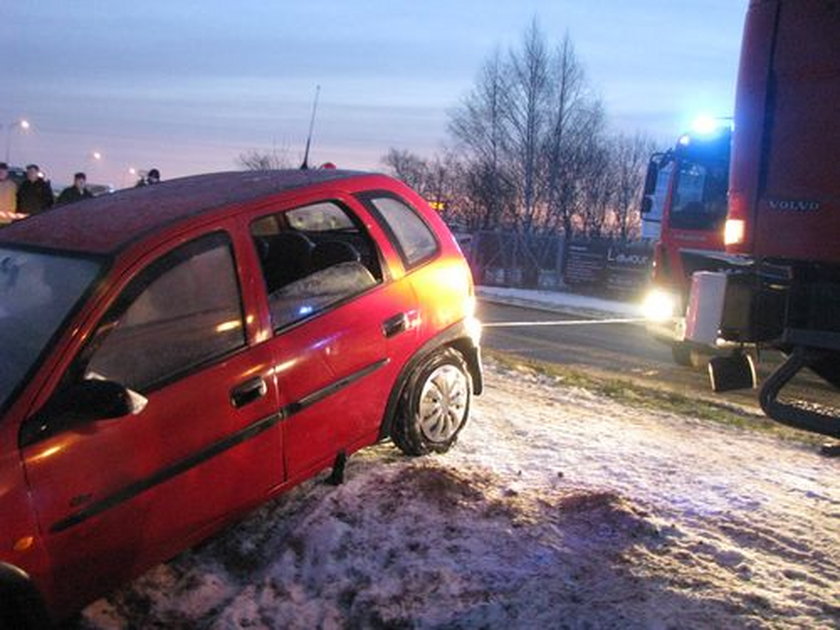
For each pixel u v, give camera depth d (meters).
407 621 3.50
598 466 5.29
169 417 3.56
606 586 3.61
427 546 4.05
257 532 4.27
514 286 24.95
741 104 4.62
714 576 3.69
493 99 38.47
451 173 45.69
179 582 3.89
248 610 3.66
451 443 5.33
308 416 4.23
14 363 3.28
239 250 4.05
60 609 3.24
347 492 4.54
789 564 3.89
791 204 4.40
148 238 3.75
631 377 10.10
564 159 38.88
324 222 5.41
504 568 3.82
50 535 3.13
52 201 15.94
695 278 4.93
